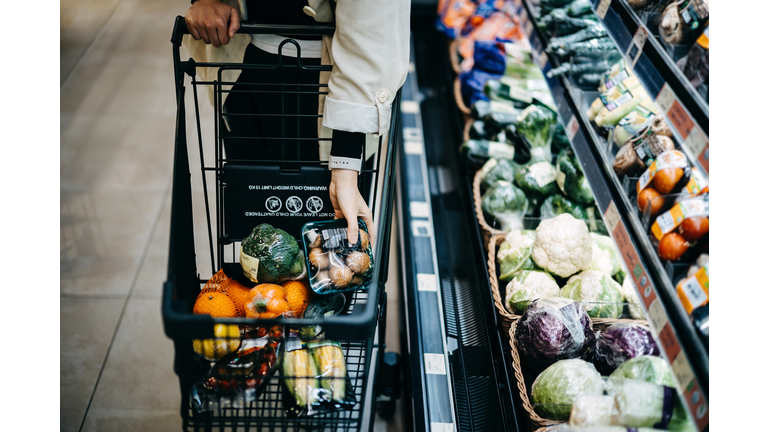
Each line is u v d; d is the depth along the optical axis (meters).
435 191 2.46
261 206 1.44
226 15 1.33
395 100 1.38
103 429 1.86
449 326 1.86
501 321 1.73
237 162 1.50
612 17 1.69
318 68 1.34
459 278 2.06
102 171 2.95
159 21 4.26
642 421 1.21
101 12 4.32
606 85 1.95
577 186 2.03
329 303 1.35
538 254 1.77
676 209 1.30
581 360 1.43
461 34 3.16
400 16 1.26
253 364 1.18
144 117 3.31
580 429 1.25
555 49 2.14
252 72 1.58
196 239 2.55
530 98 2.54
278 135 1.66
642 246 1.40
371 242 1.42
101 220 2.69
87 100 3.43
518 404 1.50
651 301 1.30
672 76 1.36
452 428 1.53
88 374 2.03
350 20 1.25
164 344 2.16
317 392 1.21
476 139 2.48
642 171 1.57
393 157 1.37
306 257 1.32
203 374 1.16
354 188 1.36
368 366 1.13
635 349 1.42
